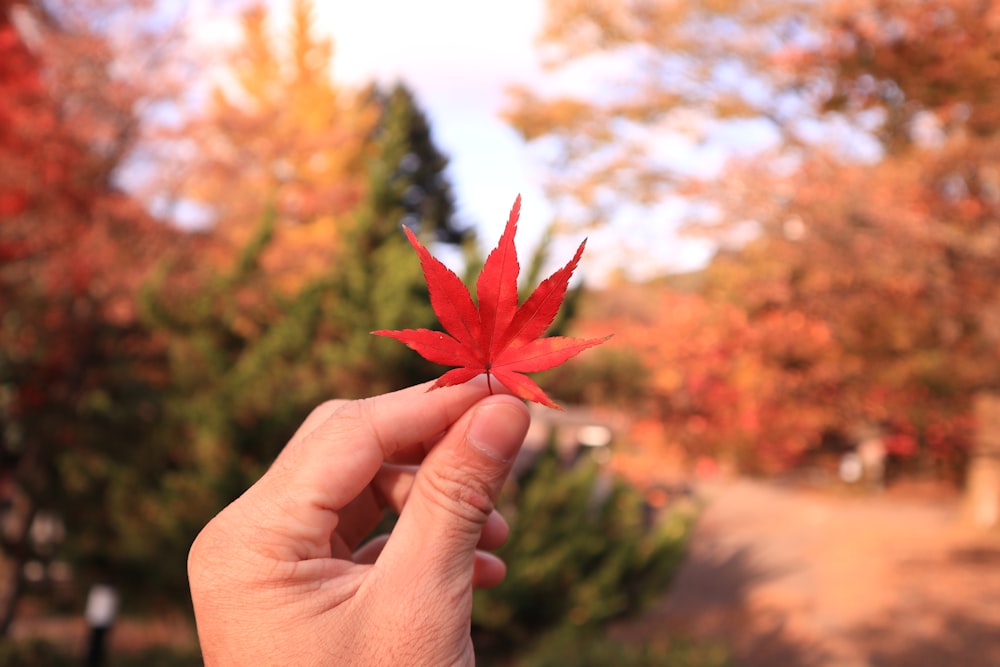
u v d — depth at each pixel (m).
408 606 0.98
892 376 10.84
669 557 5.97
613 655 6.18
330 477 1.02
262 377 4.65
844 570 14.46
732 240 10.77
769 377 12.37
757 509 20.53
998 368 9.98
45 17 8.57
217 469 4.59
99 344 7.61
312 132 10.12
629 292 18.05
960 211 9.27
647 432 13.89
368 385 4.65
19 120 7.76
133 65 8.61
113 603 5.76
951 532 18.02
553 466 5.53
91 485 5.50
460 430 1.00
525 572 5.09
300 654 0.97
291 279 8.98
